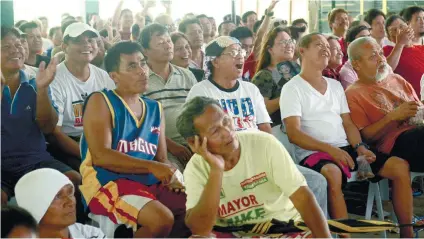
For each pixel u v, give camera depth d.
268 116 3.34
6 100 2.82
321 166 3.05
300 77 3.37
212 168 2.10
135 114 2.71
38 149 2.92
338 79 4.11
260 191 2.24
